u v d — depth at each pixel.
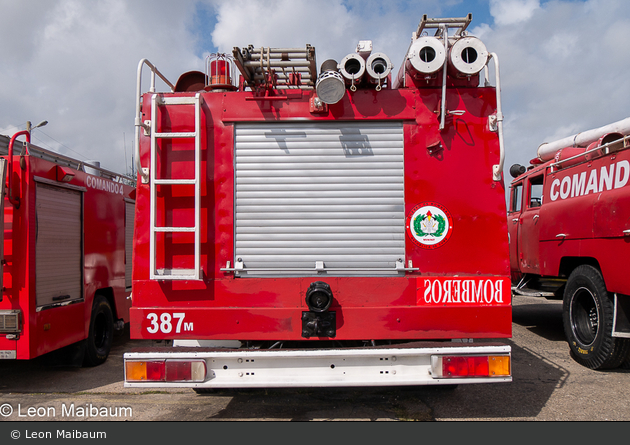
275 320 3.15
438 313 3.13
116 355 6.27
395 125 3.25
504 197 3.21
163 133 3.12
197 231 3.06
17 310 4.33
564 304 5.66
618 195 4.53
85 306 5.41
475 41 3.08
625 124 4.82
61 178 4.91
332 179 3.22
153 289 3.19
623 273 4.41
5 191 4.26
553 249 6.09
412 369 2.98
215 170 3.23
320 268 3.15
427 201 3.20
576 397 4.15
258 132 3.25
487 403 4.01
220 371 2.99
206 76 3.62
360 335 3.14
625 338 4.66
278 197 3.21
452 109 3.24
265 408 3.94
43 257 4.62
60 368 5.55
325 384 2.93
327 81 2.96
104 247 6.01
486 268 3.18
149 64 3.32
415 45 3.07
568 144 6.05
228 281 3.18
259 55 3.16
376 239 3.19
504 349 2.93
